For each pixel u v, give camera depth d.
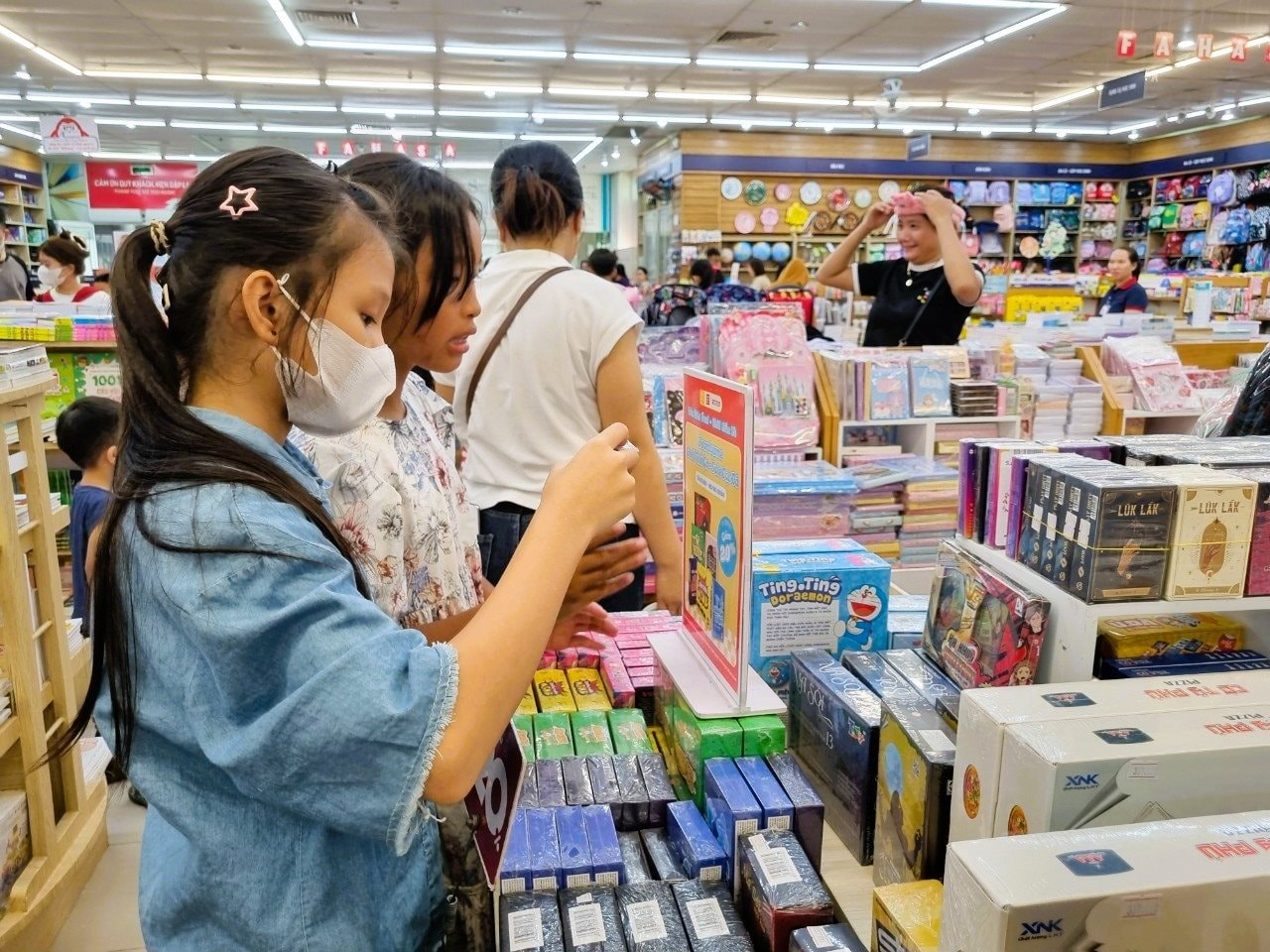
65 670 2.22
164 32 8.54
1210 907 0.81
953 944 0.86
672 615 2.14
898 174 14.14
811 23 8.40
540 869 1.28
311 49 9.19
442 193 1.31
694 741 1.50
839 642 1.80
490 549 2.25
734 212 13.92
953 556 1.62
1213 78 10.46
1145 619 1.42
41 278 7.32
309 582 0.72
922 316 3.91
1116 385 4.03
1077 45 9.15
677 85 10.99
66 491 4.10
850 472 3.35
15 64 9.72
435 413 1.59
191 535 0.71
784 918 1.16
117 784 2.71
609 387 2.11
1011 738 1.02
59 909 2.07
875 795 1.43
